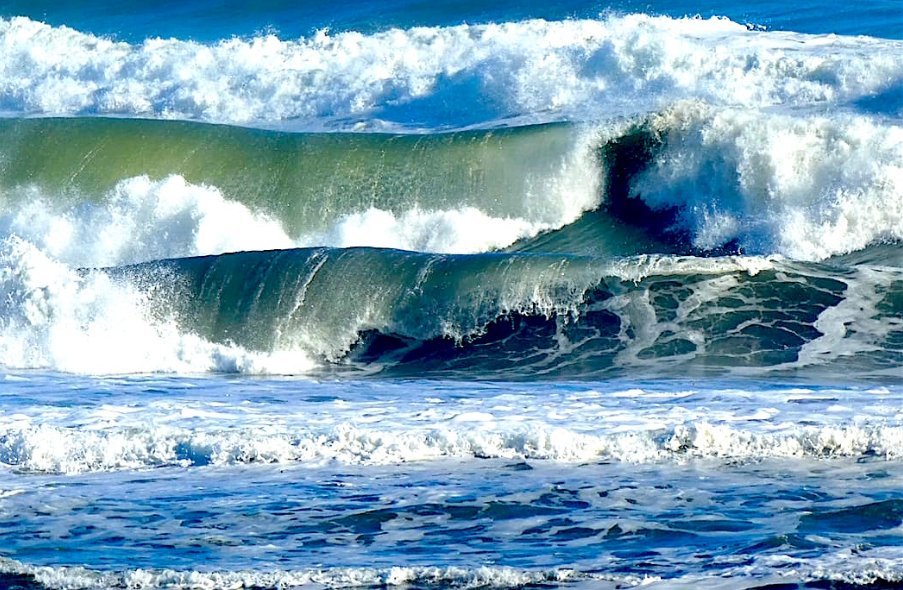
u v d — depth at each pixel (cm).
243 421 4131
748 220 6500
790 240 6347
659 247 6612
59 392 4769
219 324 5591
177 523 3266
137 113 8450
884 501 3253
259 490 3497
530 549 3050
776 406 4162
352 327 5550
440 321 5541
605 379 4909
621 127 6912
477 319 5544
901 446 3625
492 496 3403
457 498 3400
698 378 4859
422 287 5588
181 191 7112
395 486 3500
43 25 9881
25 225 7281
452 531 3183
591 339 5419
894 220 6241
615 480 3500
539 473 3572
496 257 5703
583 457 3688
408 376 5147
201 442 3816
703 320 5450
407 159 7100
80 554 3073
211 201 7069
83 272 5853
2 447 3825
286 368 5397
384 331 5556
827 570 2831
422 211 7019
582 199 6919
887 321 5428
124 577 2905
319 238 7038
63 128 7625
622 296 5569
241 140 7394
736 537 3066
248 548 3097
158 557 3045
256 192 7175
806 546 2986
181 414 4259
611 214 6881
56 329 5556
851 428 3703
